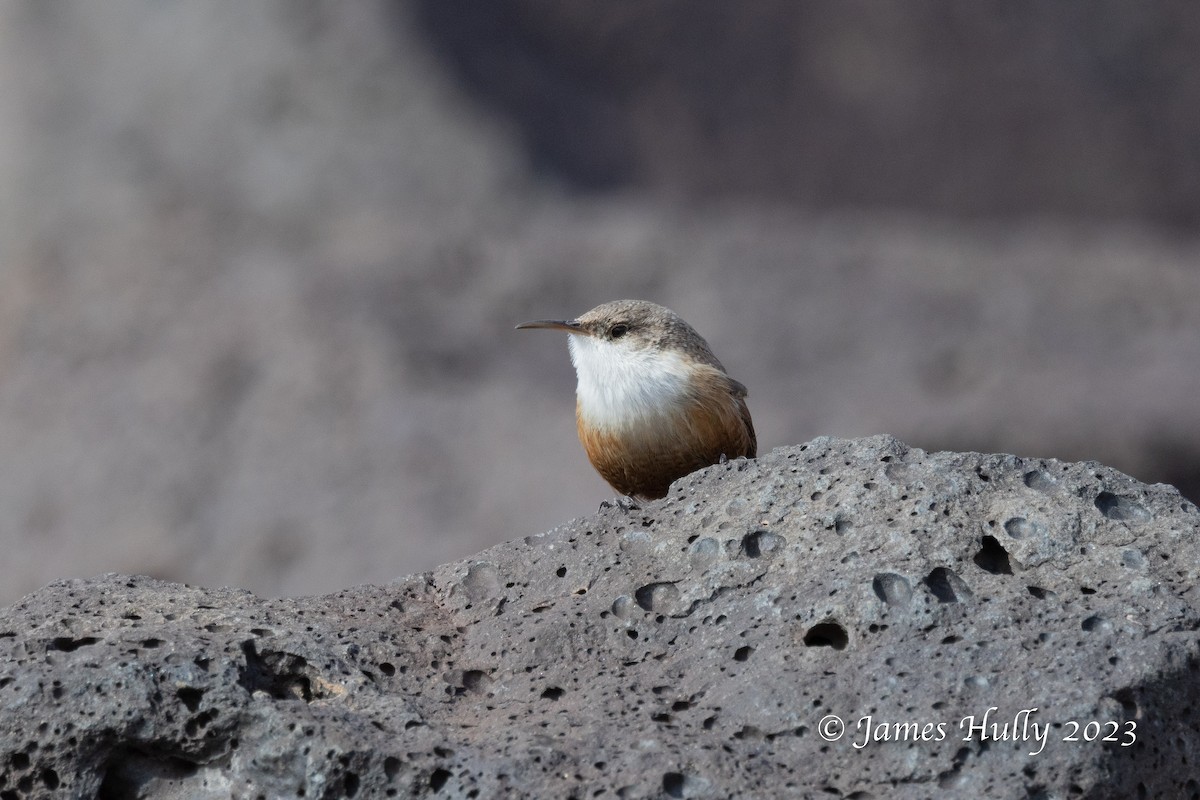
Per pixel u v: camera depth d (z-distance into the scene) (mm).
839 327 37375
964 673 7059
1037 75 54000
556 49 54094
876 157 53594
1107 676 6945
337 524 30609
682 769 6695
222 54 47875
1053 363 35625
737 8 55031
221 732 7078
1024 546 7824
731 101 54125
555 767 6750
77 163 45188
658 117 53531
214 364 35781
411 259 40438
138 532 31328
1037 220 52531
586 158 50969
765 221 46250
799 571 7906
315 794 6848
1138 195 52562
